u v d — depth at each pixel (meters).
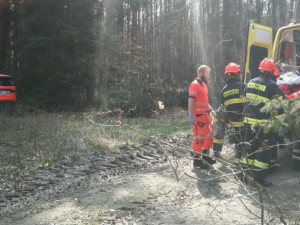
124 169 5.58
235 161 4.92
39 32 14.52
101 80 15.50
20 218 3.64
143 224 3.49
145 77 14.17
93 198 4.23
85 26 14.96
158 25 15.19
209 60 15.20
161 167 5.70
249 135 4.53
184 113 13.24
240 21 17.00
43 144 6.98
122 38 15.19
